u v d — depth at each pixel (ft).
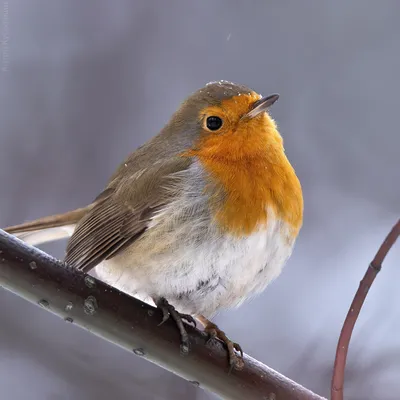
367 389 35.63
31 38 47.11
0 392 36.01
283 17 47.88
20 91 46.24
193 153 27.78
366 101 46.65
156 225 26.76
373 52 47.32
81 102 46.37
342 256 43.73
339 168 45.44
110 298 23.43
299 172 45.42
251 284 27.22
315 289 42.60
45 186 44.06
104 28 47.85
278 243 26.86
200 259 26.23
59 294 22.99
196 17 48.14
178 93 46.91
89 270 28.22
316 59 47.21
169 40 47.85
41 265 23.02
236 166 26.81
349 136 46.16
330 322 40.83
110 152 45.50
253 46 47.47
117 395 35.83
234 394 23.82
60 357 37.09
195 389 35.99
